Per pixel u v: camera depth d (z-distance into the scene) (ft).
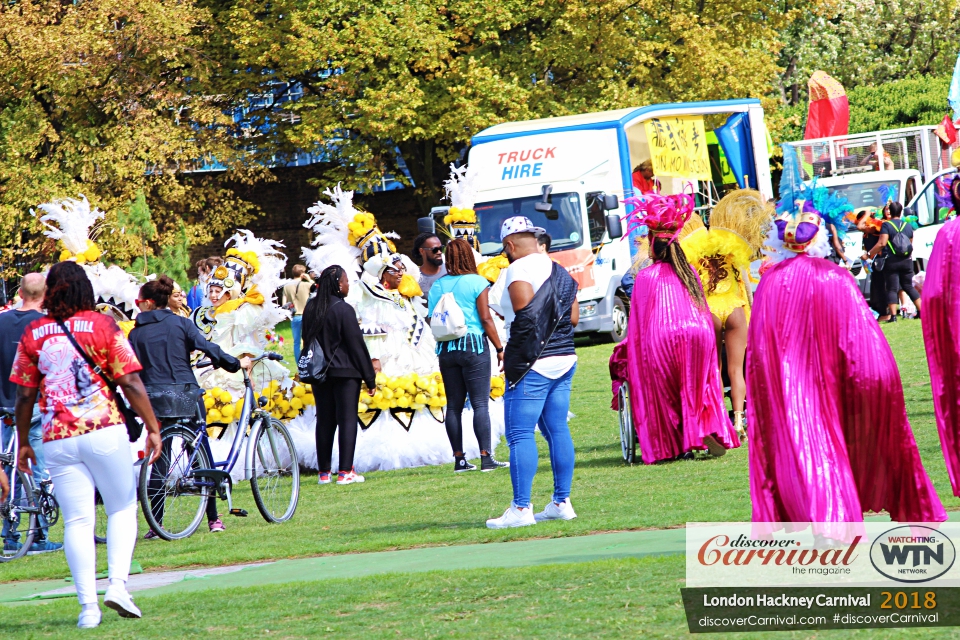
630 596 33.22
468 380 72.13
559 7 203.51
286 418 78.38
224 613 36.24
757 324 37.99
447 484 67.51
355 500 64.64
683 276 65.87
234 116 217.56
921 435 67.15
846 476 36.14
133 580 46.14
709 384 65.00
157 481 55.98
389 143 208.44
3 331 57.06
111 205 186.50
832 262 38.29
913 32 289.74
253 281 76.79
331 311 71.00
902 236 136.26
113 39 188.65
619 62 214.28
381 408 77.56
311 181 210.79
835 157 170.60
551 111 199.72
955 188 40.91
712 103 150.30
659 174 140.05
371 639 31.12
